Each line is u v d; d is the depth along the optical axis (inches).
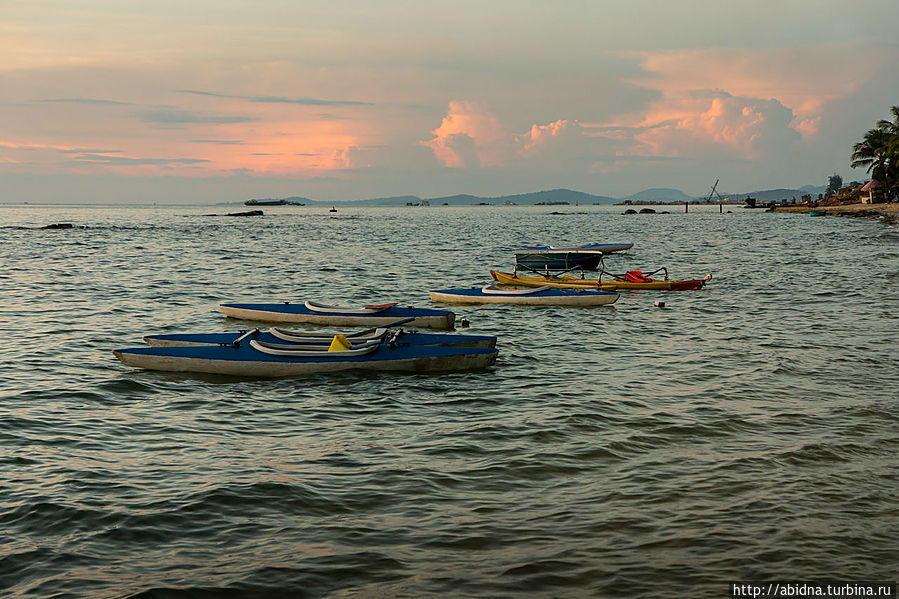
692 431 422.9
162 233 2876.5
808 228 2974.9
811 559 272.2
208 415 463.8
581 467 367.2
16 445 399.9
